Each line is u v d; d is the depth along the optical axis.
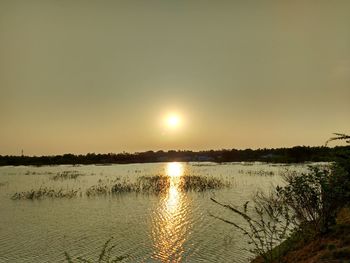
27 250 18.16
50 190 41.62
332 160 10.78
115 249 17.83
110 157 159.12
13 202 34.78
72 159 148.38
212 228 21.17
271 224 18.72
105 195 38.53
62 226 23.73
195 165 119.69
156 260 15.91
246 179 51.47
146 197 36.69
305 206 10.94
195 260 15.54
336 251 8.47
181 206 30.47
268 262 9.95
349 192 9.98
